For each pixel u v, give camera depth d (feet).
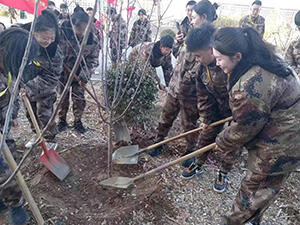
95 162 9.16
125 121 10.65
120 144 9.83
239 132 5.41
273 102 5.11
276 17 33.63
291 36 22.24
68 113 12.88
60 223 6.75
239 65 5.16
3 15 31.60
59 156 8.49
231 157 8.11
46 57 7.65
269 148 5.43
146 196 7.77
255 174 5.80
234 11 37.83
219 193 8.57
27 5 8.60
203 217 7.57
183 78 8.48
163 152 10.34
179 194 8.25
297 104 5.22
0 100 5.97
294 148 5.33
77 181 8.32
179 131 12.24
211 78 7.11
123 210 7.25
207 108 8.05
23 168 8.66
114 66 9.73
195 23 8.39
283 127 5.25
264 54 4.99
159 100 15.42
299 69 12.11
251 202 5.89
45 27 6.79
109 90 9.76
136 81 9.67
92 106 13.71
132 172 8.90
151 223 7.13
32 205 4.91
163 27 17.75
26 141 10.19
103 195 7.86
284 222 7.78
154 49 10.49
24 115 12.30
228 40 4.89
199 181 9.01
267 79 4.94
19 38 4.99
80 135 10.98
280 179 5.82
